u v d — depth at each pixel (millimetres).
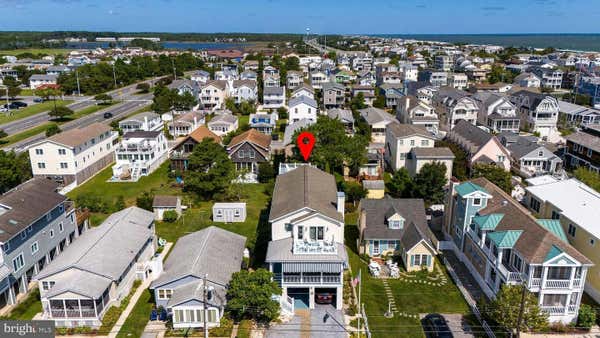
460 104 100250
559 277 35844
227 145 81062
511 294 33844
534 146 74500
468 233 44938
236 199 63906
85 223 53500
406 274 44531
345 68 198000
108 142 81312
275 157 80375
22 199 43438
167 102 120000
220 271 38750
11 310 38281
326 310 38781
